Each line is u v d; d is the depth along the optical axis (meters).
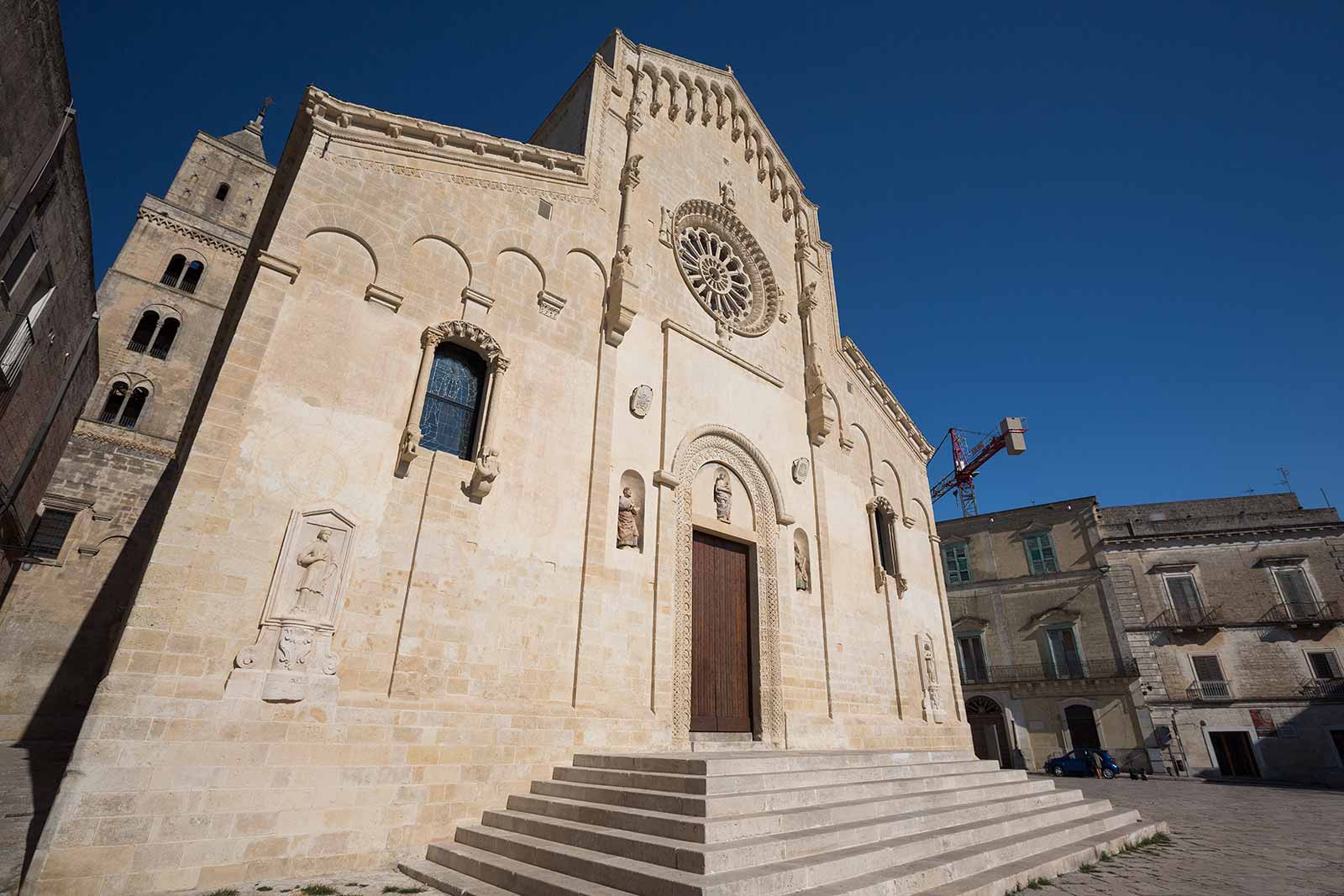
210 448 9.46
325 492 10.37
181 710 8.26
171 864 7.70
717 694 15.37
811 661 17.58
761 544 17.75
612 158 17.83
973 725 41.19
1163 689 37.06
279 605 9.41
